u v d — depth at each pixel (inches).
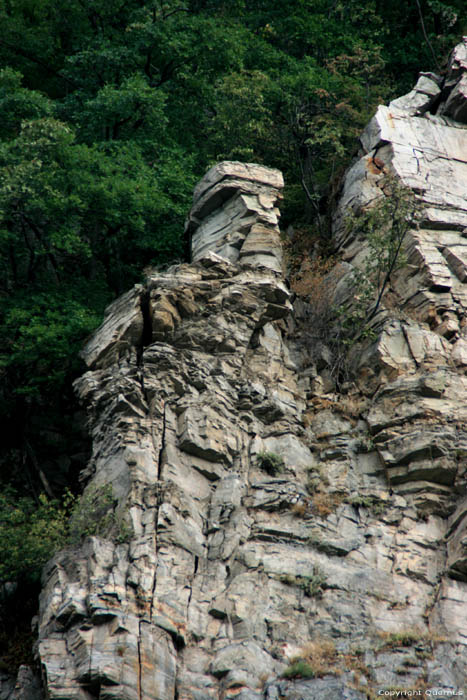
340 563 1178.6
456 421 1300.4
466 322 1464.1
